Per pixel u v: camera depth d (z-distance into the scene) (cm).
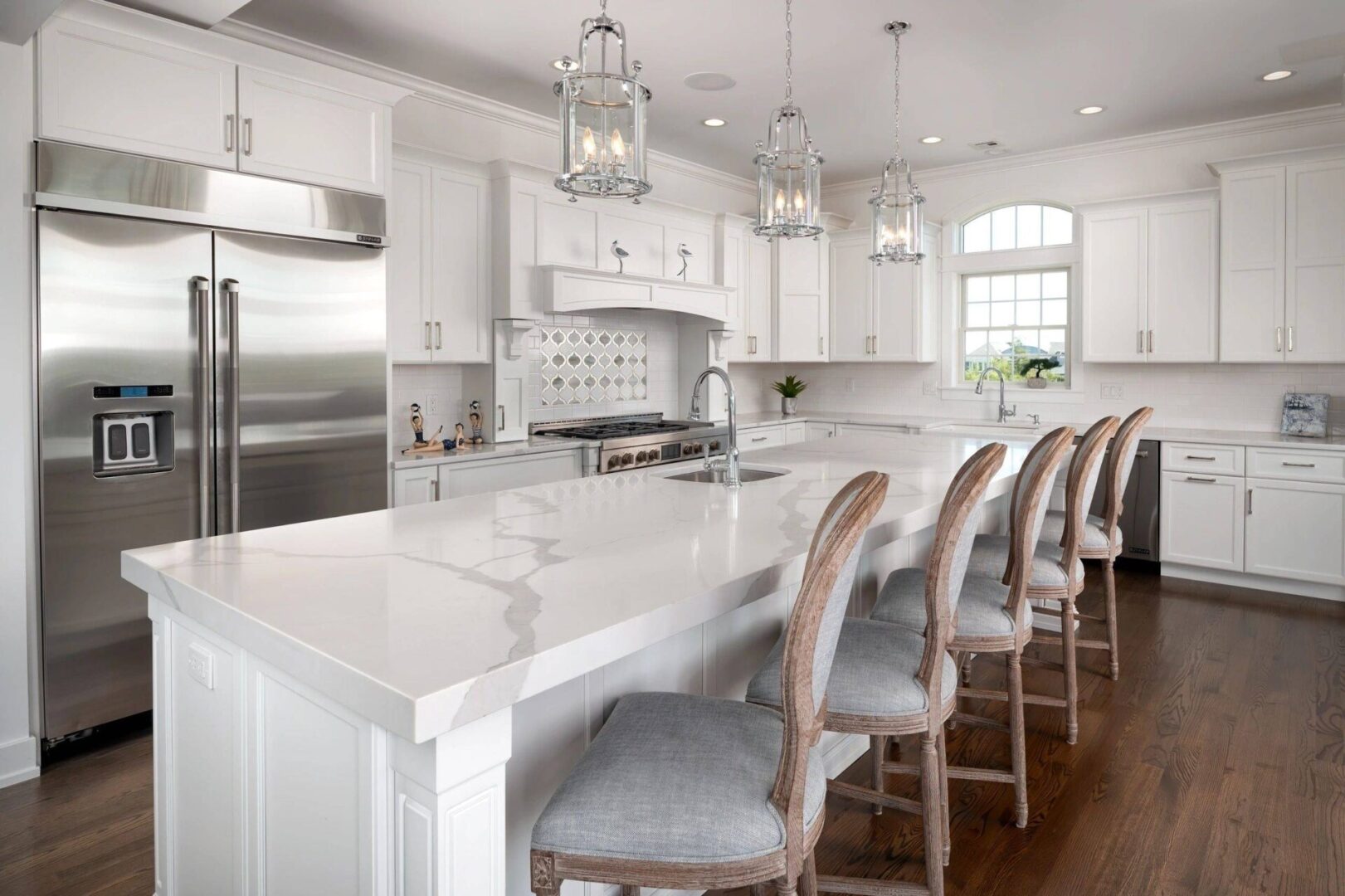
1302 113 491
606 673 179
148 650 298
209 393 304
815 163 279
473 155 475
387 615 140
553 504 252
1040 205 600
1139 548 513
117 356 283
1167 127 527
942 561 178
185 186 298
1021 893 210
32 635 272
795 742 128
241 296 312
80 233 274
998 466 185
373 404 357
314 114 337
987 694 255
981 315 632
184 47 298
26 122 263
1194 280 507
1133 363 534
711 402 604
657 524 219
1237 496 479
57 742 279
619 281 496
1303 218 467
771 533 208
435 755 114
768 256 640
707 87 445
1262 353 482
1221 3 350
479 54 401
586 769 140
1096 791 259
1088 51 400
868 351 641
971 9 354
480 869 121
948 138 547
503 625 134
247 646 139
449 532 209
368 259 354
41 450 269
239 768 154
